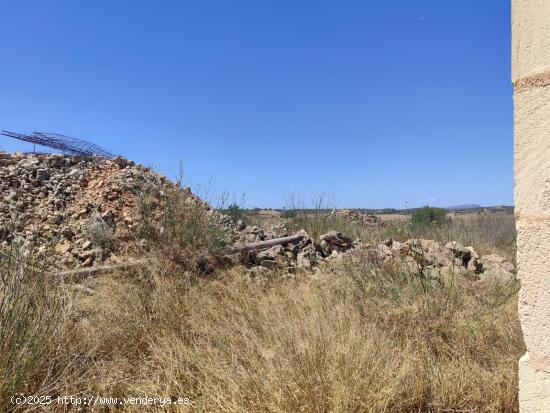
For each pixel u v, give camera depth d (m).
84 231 6.49
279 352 3.36
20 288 3.40
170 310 4.51
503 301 4.66
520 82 2.09
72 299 4.00
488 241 10.08
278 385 2.99
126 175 8.34
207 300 5.02
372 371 3.03
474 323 4.09
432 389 3.25
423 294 4.62
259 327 4.24
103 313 4.24
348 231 9.61
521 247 2.10
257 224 10.20
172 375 3.38
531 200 2.05
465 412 3.05
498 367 3.48
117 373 3.41
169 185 7.66
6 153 8.40
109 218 6.84
